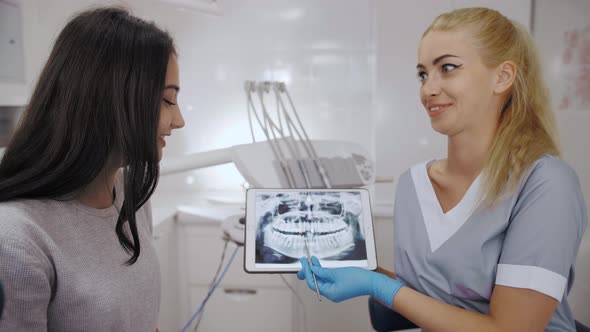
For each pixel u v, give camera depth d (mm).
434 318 712
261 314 1664
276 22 1896
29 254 511
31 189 563
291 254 836
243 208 1687
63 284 565
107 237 651
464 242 787
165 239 1536
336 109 1924
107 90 571
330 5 1866
